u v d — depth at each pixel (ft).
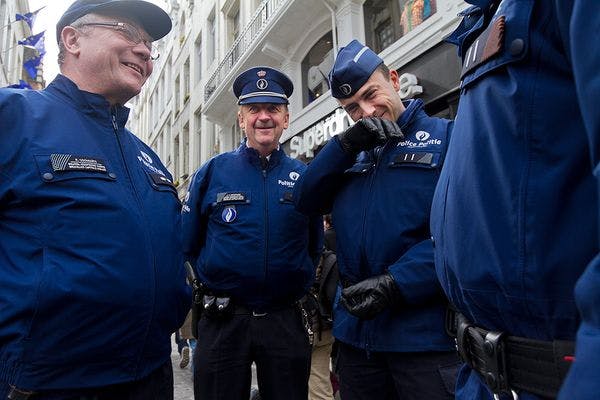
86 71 4.45
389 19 21.33
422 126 5.32
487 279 2.50
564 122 2.19
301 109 28.63
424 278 4.46
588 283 1.42
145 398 4.16
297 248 7.00
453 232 2.80
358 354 5.28
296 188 5.98
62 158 3.80
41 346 3.43
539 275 2.20
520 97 2.31
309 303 7.97
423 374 4.57
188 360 15.37
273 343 6.66
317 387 9.24
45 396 3.48
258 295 6.69
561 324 2.18
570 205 2.15
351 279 5.27
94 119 4.32
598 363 1.30
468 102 2.81
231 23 42.16
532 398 2.35
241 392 6.61
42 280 3.44
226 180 7.32
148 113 84.07
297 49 28.86
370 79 5.36
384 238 4.89
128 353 3.86
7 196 3.65
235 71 33.68
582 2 1.59
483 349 2.65
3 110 3.74
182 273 4.72
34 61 33.65
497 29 2.51
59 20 4.66
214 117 41.32
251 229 6.80
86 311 3.57
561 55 2.24
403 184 4.94
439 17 16.87
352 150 5.25
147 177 4.66
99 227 3.77
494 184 2.47
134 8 4.62
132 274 3.86
